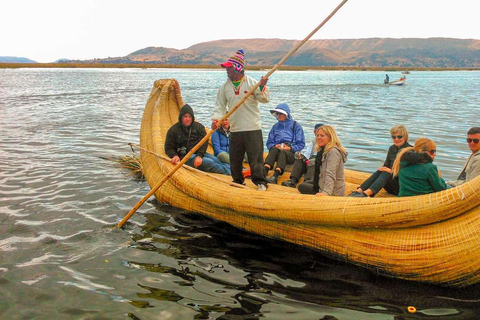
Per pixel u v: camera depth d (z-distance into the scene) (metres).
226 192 5.69
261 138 5.98
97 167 8.92
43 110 19.03
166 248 5.25
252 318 3.86
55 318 3.84
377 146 11.26
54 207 6.55
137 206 5.88
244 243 5.38
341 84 46.38
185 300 4.14
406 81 58.41
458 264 3.96
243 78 5.78
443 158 9.86
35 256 4.99
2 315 3.87
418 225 4.23
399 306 4.00
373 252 4.45
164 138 8.14
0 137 12.20
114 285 4.39
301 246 5.16
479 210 3.96
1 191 7.25
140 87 36.31
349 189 6.43
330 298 4.17
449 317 3.82
